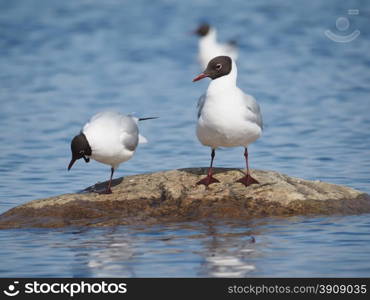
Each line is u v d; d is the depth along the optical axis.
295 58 31.64
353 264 9.96
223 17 40.88
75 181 15.13
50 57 32.34
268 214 12.14
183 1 45.66
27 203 12.55
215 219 11.97
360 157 16.91
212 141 12.58
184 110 22.67
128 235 11.31
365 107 22.67
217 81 12.10
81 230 11.67
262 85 26.39
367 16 41.03
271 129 20.08
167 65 30.73
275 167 16.12
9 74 28.91
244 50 33.62
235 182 12.84
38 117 21.91
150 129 20.25
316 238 11.04
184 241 10.96
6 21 39.94
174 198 12.49
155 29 38.12
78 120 21.48
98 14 42.03
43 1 46.12
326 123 20.66
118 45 34.78
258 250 10.54
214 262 10.09
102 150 12.36
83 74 28.91
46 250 10.74
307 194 12.58
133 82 27.39
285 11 42.66
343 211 12.35
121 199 12.53
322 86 26.06
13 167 16.39
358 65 29.91
